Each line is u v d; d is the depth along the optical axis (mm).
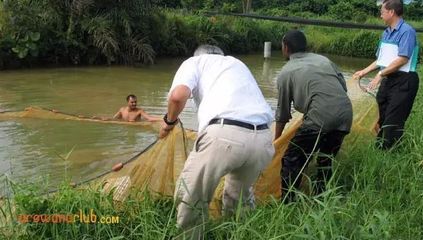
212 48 4254
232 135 3715
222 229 3941
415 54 5902
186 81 3889
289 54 4945
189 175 3826
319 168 4844
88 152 7520
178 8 29422
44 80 14516
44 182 5066
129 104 9656
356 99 6270
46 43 17297
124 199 4340
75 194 4105
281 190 4910
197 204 3885
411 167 5289
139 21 19688
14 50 16266
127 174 4699
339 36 26641
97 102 11695
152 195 4449
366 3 35094
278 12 32406
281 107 4879
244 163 3836
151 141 8203
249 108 3840
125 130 8812
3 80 14266
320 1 35562
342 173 5117
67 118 9320
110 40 17688
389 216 4066
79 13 17891
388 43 5934
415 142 5816
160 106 11391
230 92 3869
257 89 4055
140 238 3859
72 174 6539
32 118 9305
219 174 3770
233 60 4105
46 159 7137
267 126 3945
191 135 6918
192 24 22562
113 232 3922
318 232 3582
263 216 4008
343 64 23281
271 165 4906
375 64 6172
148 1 19875
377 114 6148
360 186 4957
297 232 3607
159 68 18047
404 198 4742
